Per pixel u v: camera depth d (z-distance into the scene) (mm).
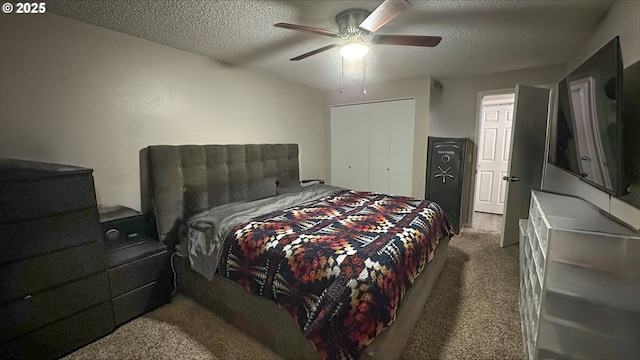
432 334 1834
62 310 1654
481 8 1856
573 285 1335
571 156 2115
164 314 2084
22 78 1802
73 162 2047
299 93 4152
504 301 2199
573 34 2320
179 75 2641
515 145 3188
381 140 4273
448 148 3752
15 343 1498
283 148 3691
